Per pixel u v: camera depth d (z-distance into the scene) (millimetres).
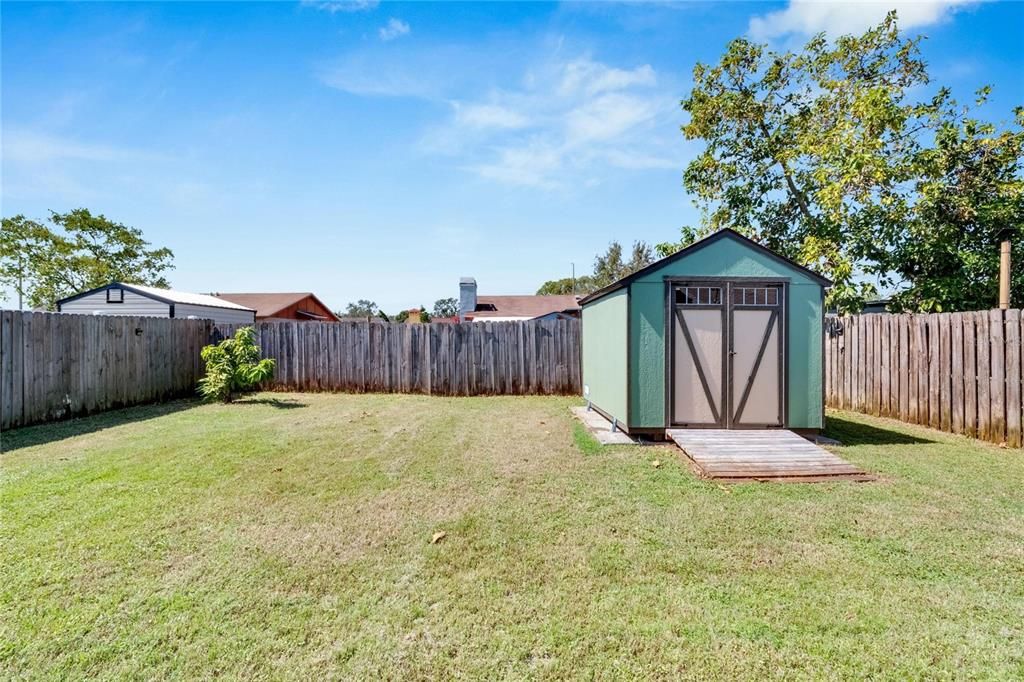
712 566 2748
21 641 2059
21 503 3656
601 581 2584
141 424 6875
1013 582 2568
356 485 4184
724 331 5945
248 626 2180
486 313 28359
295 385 10797
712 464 4645
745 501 3812
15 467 4613
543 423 7109
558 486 4188
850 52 11562
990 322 5863
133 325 8688
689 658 1968
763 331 5957
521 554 2902
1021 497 3867
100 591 2455
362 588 2508
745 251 5965
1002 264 6004
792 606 2342
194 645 2047
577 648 2033
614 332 6586
